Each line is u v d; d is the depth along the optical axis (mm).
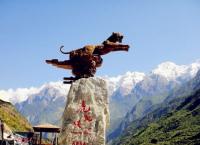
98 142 15320
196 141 179000
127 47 15680
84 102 15680
